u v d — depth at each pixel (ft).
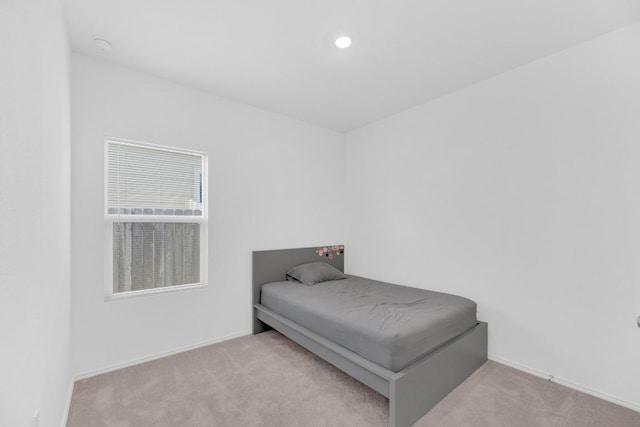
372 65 8.20
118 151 8.35
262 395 6.82
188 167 9.61
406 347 5.99
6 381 2.69
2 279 2.61
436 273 10.15
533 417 6.05
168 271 9.14
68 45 6.79
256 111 11.07
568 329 7.27
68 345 6.63
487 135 8.87
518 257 8.15
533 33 6.77
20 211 3.09
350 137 13.67
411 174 11.06
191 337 9.32
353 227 13.47
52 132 4.71
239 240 10.52
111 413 6.14
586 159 7.05
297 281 11.32
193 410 6.27
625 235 6.51
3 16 2.65
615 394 6.57
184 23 6.47
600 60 6.86
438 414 6.15
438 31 6.73
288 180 11.98
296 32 6.79
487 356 8.64
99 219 7.80
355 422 5.92
